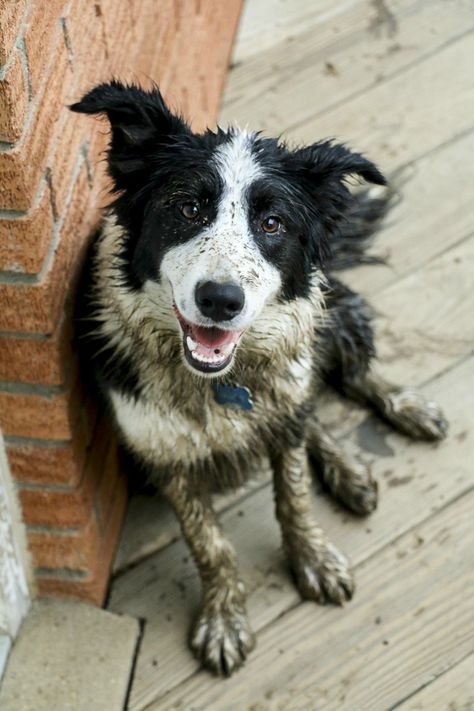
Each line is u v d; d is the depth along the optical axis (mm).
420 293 1440
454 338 1402
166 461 1144
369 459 1314
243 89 1674
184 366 1087
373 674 1154
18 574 1153
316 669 1162
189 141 1036
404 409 1319
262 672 1164
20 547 1149
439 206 1519
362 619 1192
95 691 1147
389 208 1438
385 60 1692
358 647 1174
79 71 1048
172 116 1039
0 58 882
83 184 1090
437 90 1648
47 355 1026
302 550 1210
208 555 1180
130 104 993
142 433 1121
